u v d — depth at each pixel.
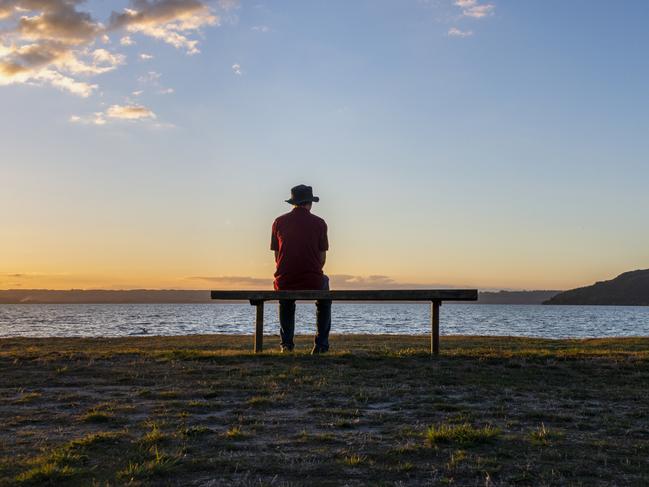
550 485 4.31
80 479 4.39
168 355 10.66
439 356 10.22
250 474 4.52
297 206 11.59
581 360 9.84
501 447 5.24
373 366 9.40
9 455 5.00
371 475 4.50
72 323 77.94
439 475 4.51
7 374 9.08
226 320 90.44
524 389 7.95
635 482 4.38
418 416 6.45
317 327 11.29
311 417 6.38
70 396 7.48
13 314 140.12
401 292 10.42
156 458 4.76
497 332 52.12
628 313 172.75
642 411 6.73
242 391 7.74
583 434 5.76
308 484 4.30
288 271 11.34
